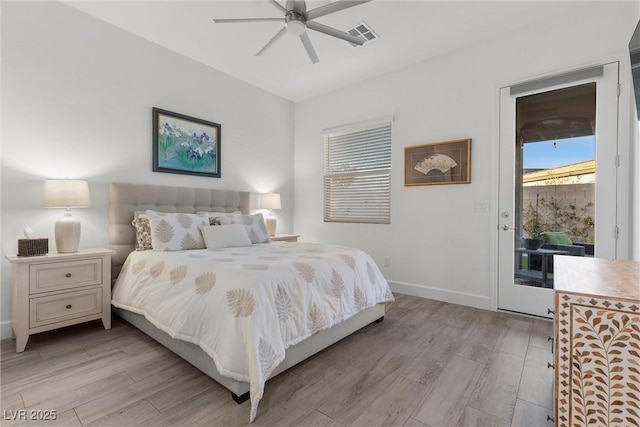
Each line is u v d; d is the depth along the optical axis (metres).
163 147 3.24
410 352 2.10
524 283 2.85
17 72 2.34
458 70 3.21
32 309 2.10
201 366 1.73
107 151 2.84
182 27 2.88
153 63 3.16
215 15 2.68
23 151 2.38
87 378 1.74
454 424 1.39
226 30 2.91
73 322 2.28
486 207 3.04
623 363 0.91
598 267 1.38
